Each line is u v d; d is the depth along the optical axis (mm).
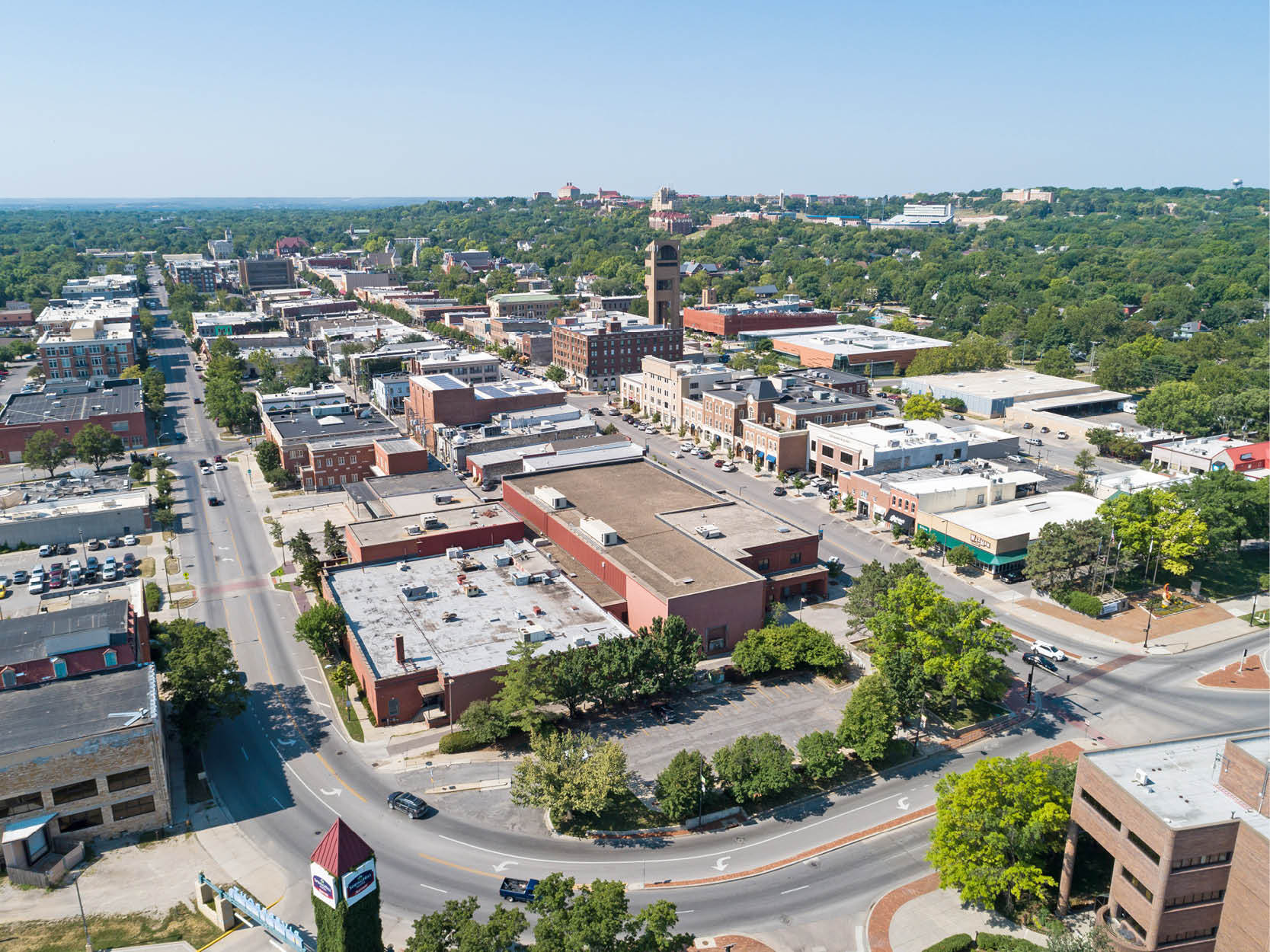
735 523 153125
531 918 78688
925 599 110562
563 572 139500
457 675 107688
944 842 79750
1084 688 118375
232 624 136250
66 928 77812
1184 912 69312
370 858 64500
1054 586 146375
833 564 151750
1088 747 105125
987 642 106875
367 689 111750
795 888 83062
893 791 97625
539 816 93250
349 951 64125
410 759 102625
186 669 99750
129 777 89312
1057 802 80688
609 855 87438
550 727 107312
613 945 65375
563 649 113750
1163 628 135500
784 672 122250
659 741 105750
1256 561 159125
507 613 124312
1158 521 145750
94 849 88250
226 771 100438
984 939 75500
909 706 105125
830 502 188625
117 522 173750
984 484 170750
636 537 146250
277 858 86750
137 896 81812
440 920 66562
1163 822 67562
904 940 76875
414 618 122562
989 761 82938
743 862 86500
